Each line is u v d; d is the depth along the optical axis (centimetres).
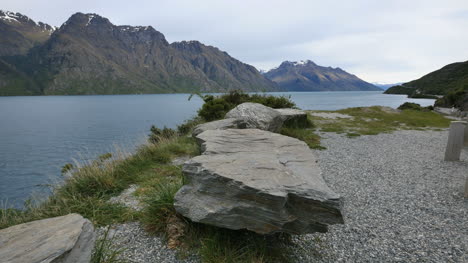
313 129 1600
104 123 5509
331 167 832
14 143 3519
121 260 348
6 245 237
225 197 353
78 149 2941
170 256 363
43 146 3247
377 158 946
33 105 12900
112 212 487
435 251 392
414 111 2750
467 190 588
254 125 1100
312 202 322
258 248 370
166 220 421
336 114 2447
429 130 1664
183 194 394
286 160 446
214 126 959
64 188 605
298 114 1589
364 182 694
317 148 1095
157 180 657
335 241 416
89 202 530
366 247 401
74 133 4244
